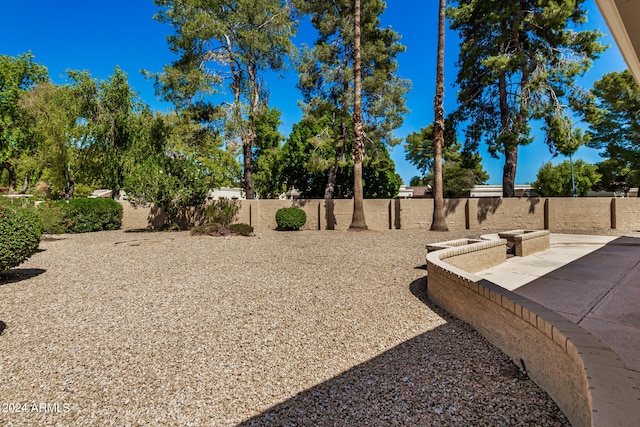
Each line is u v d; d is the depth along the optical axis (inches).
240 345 131.0
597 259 280.4
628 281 202.1
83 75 813.9
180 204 621.9
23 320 159.8
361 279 237.0
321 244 435.8
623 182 1083.9
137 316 164.9
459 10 682.2
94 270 275.4
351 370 110.0
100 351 126.6
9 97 1010.1
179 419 86.1
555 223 608.4
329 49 666.8
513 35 637.3
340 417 85.3
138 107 891.4
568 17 590.2
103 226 660.1
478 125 727.1
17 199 417.4
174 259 327.3
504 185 681.6
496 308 122.5
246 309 174.2
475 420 82.7
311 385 101.3
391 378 104.0
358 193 604.7
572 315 144.8
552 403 88.4
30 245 237.9
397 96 677.3
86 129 810.8
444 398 92.4
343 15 693.3
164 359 119.8
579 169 1263.5
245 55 744.3
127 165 820.6
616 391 62.8
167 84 701.3
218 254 357.4
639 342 114.9
